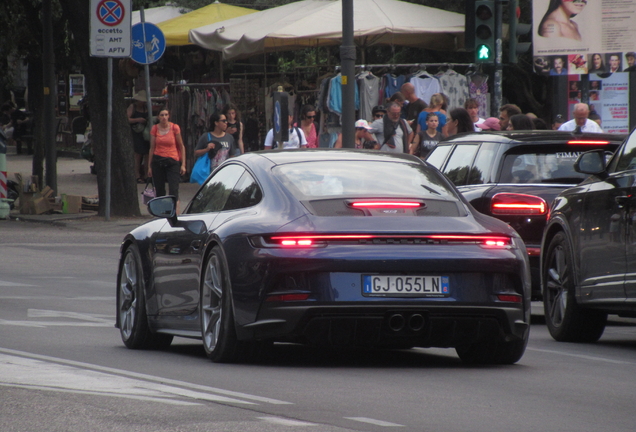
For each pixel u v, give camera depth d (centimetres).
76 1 5859
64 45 7750
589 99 6266
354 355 2184
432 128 4978
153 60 6009
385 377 1867
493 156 2869
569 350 2347
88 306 3058
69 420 1434
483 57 4947
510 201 2762
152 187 5825
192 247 2116
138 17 9506
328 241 1883
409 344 1927
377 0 6950
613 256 2322
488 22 4934
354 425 1428
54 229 5500
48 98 6481
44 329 2548
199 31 7575
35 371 1855
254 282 1892
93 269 4044
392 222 1911
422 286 1881
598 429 1444
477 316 1905
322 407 1558
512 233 1989
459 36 6900
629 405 1634
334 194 1977
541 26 5897
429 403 1612
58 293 3353
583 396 1709
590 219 2420
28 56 7350
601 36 5819
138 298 2306
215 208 2183
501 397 1681
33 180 6191
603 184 2400
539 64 5922
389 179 2050
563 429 1439
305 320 1862
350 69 4688
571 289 2481
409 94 5794
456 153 3064
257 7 10419
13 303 3077
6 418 1448
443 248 1900
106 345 2325
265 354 2162
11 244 4859
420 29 6619
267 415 1483
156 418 1449
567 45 5869
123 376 1820
